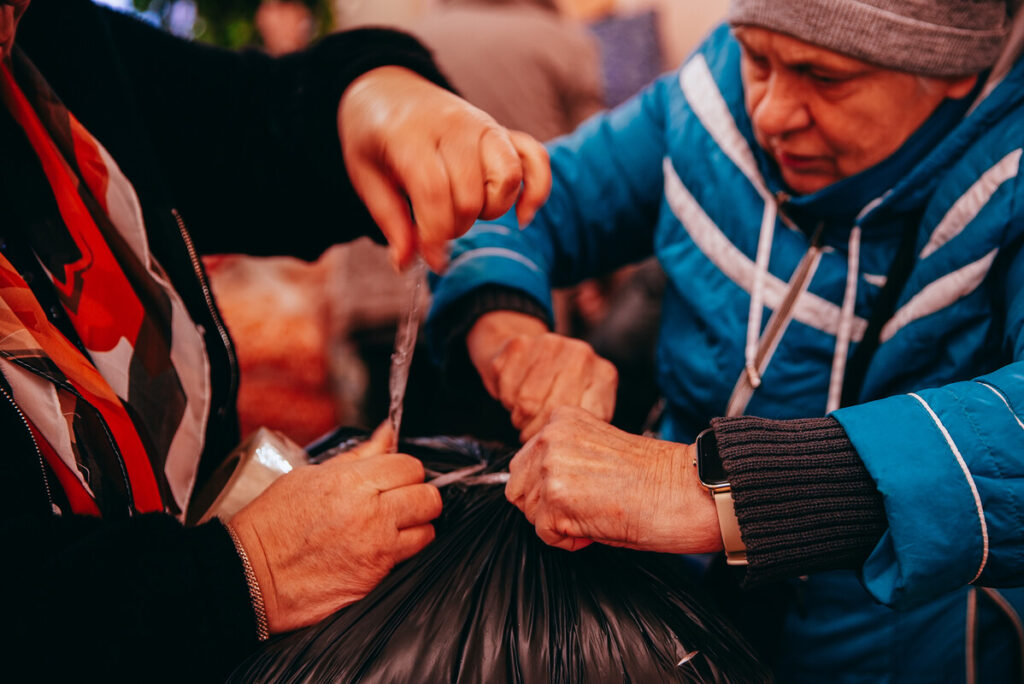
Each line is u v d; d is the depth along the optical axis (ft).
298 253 3.11
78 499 2.11
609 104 7.92
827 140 2.43
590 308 6.88
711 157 2.85
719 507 1.88
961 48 2.18
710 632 2.24
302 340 8.09
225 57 2.83
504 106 5.94
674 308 3.13
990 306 2.39
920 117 2.38
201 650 1.90
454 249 3.09
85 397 2.06
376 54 2.56
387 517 2.22
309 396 7.61
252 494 2.44
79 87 2.31
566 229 3.27
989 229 2.28
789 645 2.84
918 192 2.46
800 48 2.24
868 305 2.62
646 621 2.18
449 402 5.63
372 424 6.57
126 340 2.30
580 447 2.07
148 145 2.48
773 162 2.74
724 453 1.87
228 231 2.97
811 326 2.67
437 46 6.01
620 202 3.25
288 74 2.84
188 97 2.71
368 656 2.08
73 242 2.17
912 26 2.14
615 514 1.97
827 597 2.77
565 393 2.59
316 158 2.64
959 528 1.77
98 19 2.38
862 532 1.86
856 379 2.66
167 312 2.42
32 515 1.87
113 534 1.91
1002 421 1.82
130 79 2.61
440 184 2.00
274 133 2.77
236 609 1.96
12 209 2.10
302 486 2.22
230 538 2.06
